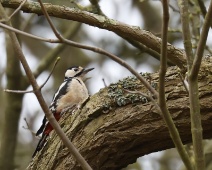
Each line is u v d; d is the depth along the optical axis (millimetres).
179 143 6473
